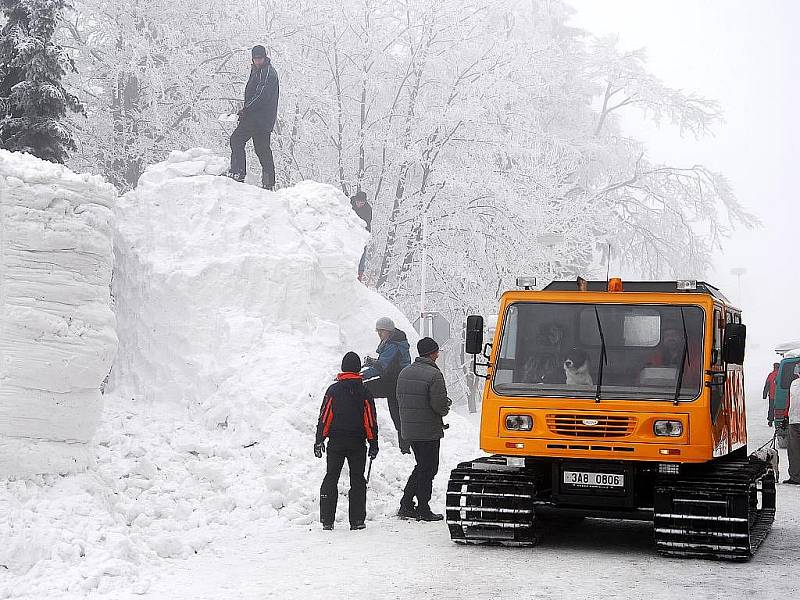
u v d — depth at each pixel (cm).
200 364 1770
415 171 3828
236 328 1781
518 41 4097
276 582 940
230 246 1922
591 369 1170
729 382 1298
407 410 1347
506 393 1179
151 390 1812
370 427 1271
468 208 3650
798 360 2602
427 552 1126
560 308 1193
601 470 1157
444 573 1000
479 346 1215
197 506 1322
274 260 1894
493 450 1173
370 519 1355
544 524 1379
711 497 1103
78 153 3366
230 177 2253
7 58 2770
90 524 984
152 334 1856
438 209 3669
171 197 1992
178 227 1959
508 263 3669
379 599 873
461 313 3788
